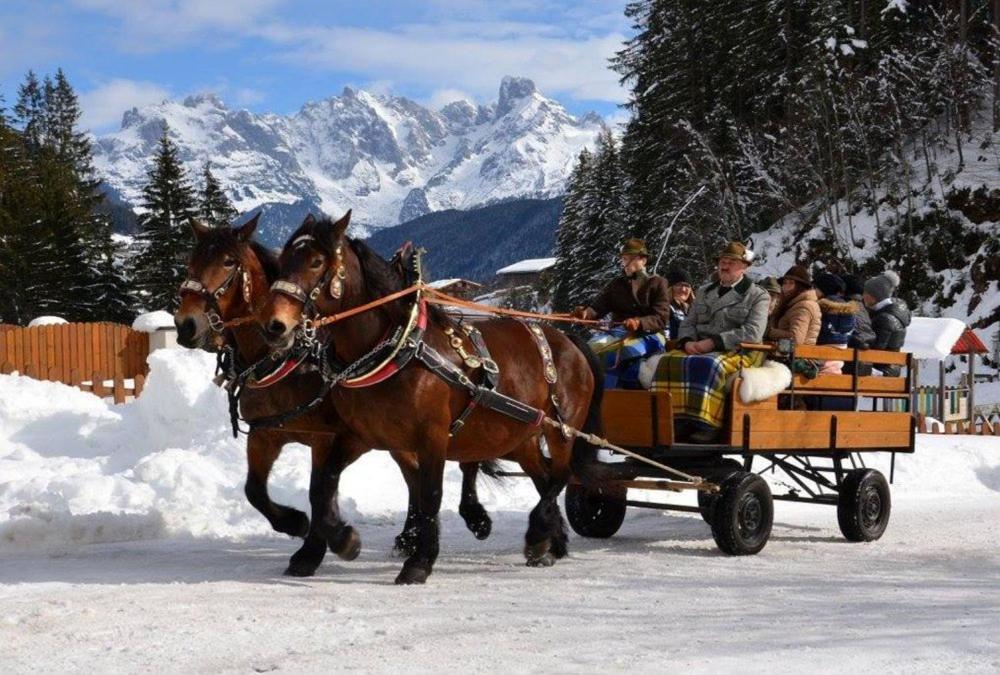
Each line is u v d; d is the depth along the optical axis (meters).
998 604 7.22
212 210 61.22
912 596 7.57
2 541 10.08
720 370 10.03
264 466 9.19
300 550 8.57
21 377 18.59
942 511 13.56
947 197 47.00
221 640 6.08
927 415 28.77
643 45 57.66
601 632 6.27
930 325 24.05
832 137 49.94
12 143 61.53
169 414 15.57
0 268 57.19
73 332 28.58
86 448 16.08
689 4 53.94
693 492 14.76
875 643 5.93
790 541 10.97
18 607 7.05
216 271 8.47
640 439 10.03
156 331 29.00
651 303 11.12
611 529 11.19
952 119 51.56
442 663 5.54
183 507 11.64
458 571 8.84
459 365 8.55
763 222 52.94
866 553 10.03
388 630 6.32
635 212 55.31
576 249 59.84
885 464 17.12
